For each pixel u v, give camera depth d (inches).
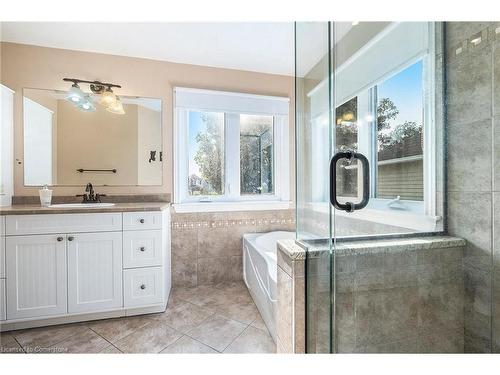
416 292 42.3
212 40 79.8
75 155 86.5
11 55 79.6
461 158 44.4
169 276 87.2
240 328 65.4
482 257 42.0
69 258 65.2
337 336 37.0
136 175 91.0
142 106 91.2
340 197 37.6
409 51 49.3
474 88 42.4
